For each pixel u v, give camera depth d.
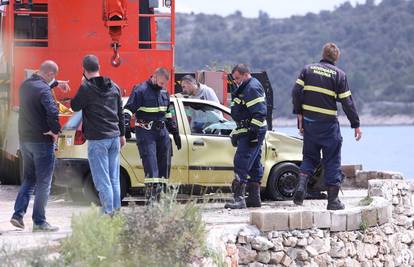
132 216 29.31
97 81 35.97
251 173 44.19
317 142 40.47
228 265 32.81
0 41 58.16
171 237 29.00
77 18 52.88
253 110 42.56
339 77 40.25
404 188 45.25
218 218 38.19
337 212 36.47
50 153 35.44
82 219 28.84
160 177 41.25
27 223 38.56
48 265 27.19
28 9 53.72
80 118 44.84
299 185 40.94
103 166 36.03
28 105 35.19
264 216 34.50
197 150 46.00
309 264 35.06
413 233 44.53
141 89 40.69
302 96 40.75
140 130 40.62
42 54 52.78
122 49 53.03
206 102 47.06
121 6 51.56
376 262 38.34
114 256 28.05
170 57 53.34
